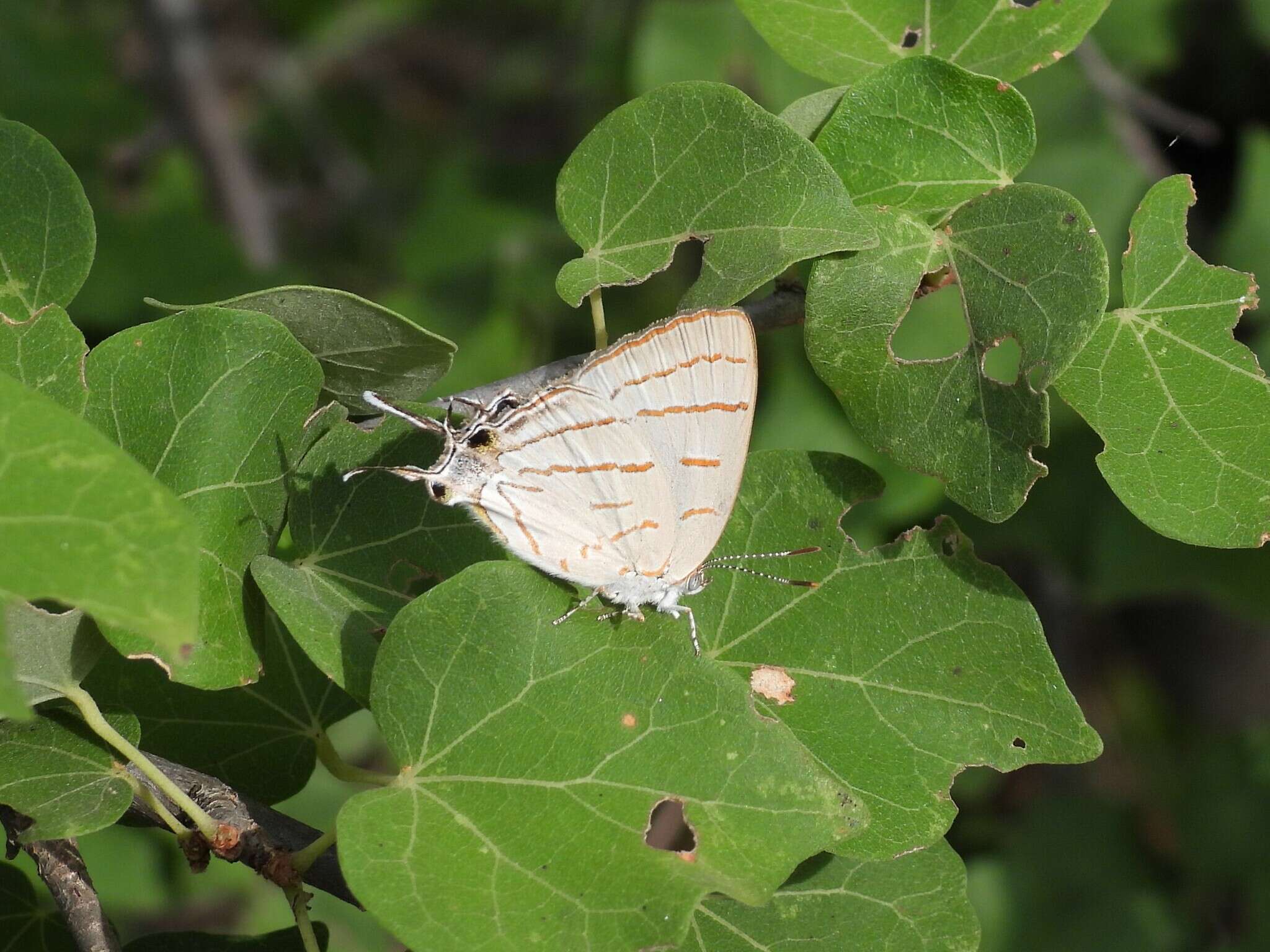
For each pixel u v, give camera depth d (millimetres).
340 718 237
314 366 228
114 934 225
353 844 216
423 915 214
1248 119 348
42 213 230
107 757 226
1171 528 228
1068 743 228
